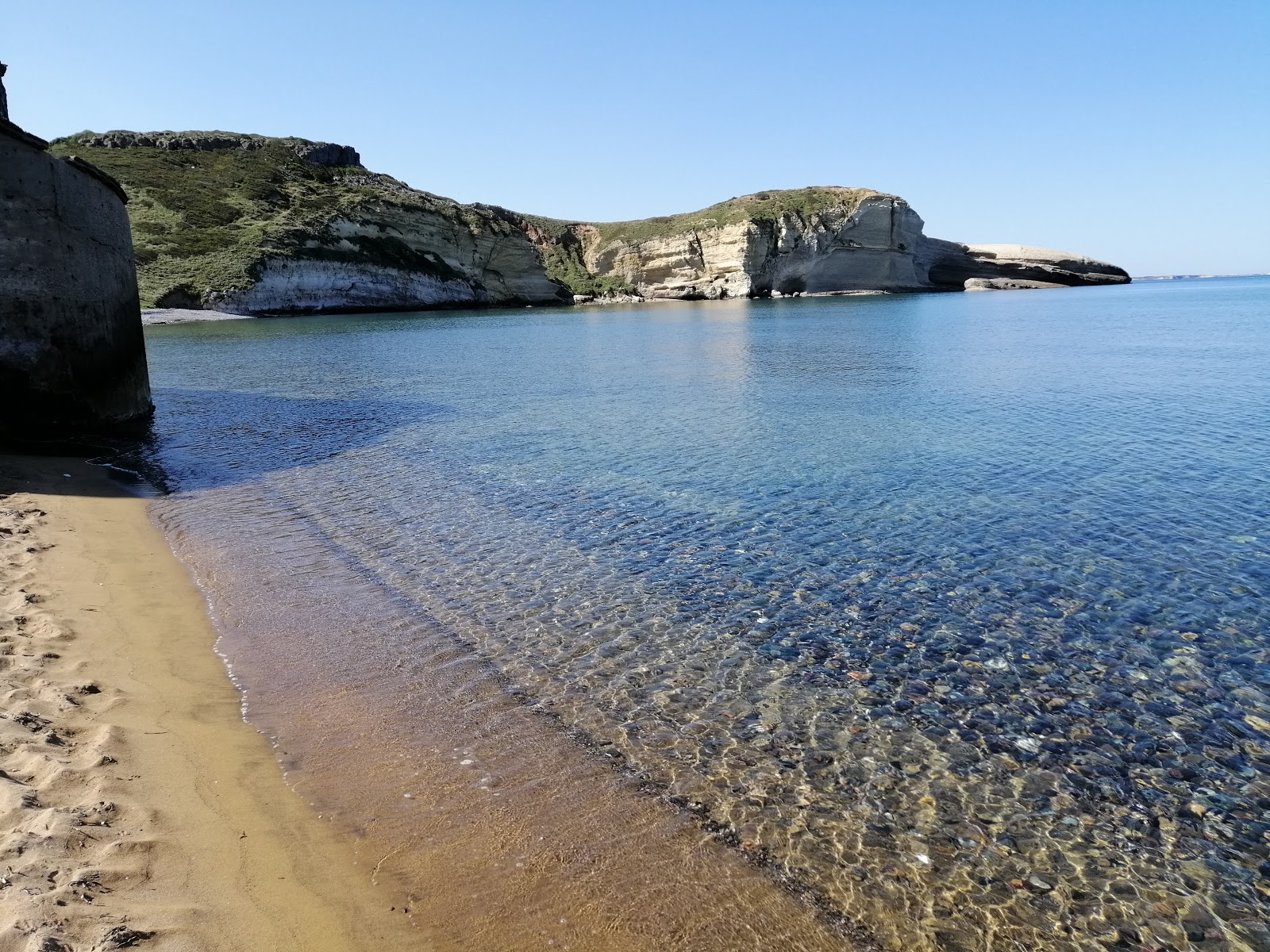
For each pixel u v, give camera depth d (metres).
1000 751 5.62
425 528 10.77
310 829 4.52
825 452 15.29
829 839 4.66
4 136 13.38
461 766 5.28
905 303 92.50
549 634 7.48
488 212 118.81
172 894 3.75
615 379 27.67
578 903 4.06
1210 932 4.03
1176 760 5.54
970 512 11.34
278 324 59.75
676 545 10.11
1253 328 47.59
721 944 3.84
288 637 7.27
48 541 9.16
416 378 28.30
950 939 3.94
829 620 7.83
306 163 97.38
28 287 14.14
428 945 3.72
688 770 5.32
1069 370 27.88
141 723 5.40
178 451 15.52
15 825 3.98
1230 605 8.09
